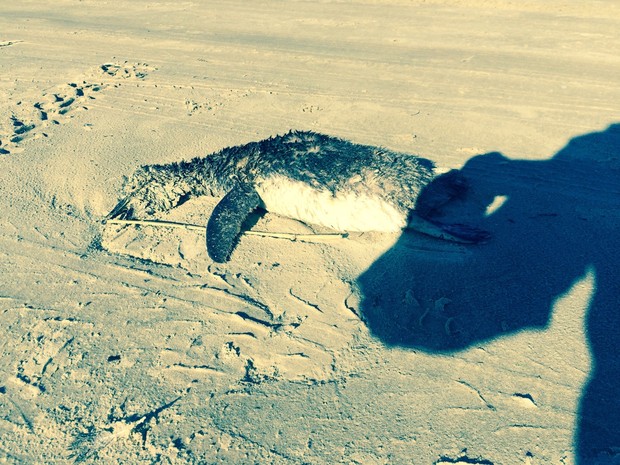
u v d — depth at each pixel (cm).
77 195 109
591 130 128
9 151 124
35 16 262
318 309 84
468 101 146
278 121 138
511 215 99
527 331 78
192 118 140
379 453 66
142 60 188
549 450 65
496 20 223
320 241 96
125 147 126
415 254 91
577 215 98
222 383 74
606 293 82
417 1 262
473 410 69
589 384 71
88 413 71
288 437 68
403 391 72
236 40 212
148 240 98
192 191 105
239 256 94
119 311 84
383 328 80
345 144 100
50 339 80
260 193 101
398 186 91
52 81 167
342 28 224
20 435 69
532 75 162
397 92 154
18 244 97
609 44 185
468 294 84
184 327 82
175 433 69
